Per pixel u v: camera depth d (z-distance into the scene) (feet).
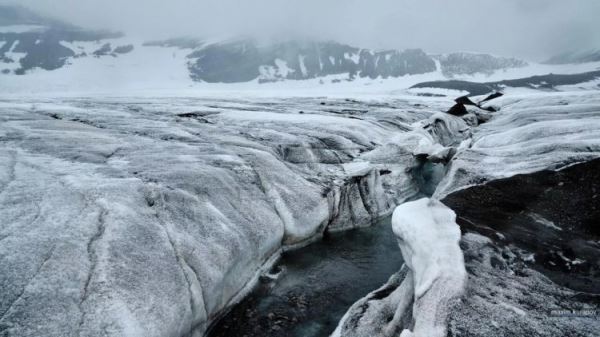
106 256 26.58
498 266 26.48
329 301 34.81
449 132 110.22
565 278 25.99
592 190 36.04
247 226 39.40
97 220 30.07
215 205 39.75
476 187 40.47
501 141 64.08
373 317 27.89
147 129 75.56
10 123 69.00
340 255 44.57
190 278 28.96
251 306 34.04
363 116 131.75
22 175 38.17
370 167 61.16
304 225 46.47
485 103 185.47
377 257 44.09
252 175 49.90
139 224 31.17
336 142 80.48
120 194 34.78
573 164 40.14
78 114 98.17
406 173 70.74
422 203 32.60
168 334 24.88
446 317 21.44
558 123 63.05
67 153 48.85
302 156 68.59
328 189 53.21
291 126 94.68
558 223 32.96
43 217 29.53
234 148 60.54
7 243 25.77
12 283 22.75
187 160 50.14
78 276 24.45
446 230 28.78
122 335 22.41
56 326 21.24
